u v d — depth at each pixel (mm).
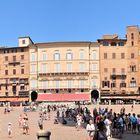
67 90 145125
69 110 84062
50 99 144125
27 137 47656
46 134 16391
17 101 148125
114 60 144375
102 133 21391
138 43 143750
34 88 147375
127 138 42219
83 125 59781
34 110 111812
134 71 143375
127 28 144375
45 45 146250
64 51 145625
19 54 150500
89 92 144125
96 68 144625
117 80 144000
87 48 144750
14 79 150125
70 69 145250
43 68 147000
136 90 142500
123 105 121562
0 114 98938
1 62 152625
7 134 51344
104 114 49344
